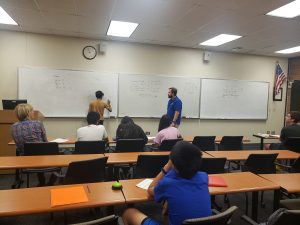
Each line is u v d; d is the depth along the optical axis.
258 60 6.96
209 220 1.33
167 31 4.88
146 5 3.58
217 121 6.75
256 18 3.96
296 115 4.21
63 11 3.97
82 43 5.63
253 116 7.01
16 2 3.64
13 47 5.27
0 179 3.83
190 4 3.48
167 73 6.23
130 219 1.80
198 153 1.53
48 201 1.64
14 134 3.10
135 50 5.97
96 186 1.95
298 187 2.07
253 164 3.02
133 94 6.02
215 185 2.04
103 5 3.66
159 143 3.59
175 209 1.44
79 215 2.76
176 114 5.17
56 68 5.52
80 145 3.08
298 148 3.95
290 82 7.11
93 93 5.76
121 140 3.32
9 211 1.48
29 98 5.40
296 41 5.34
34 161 2.58
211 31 4.77
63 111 5.62
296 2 3.31
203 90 6.52
